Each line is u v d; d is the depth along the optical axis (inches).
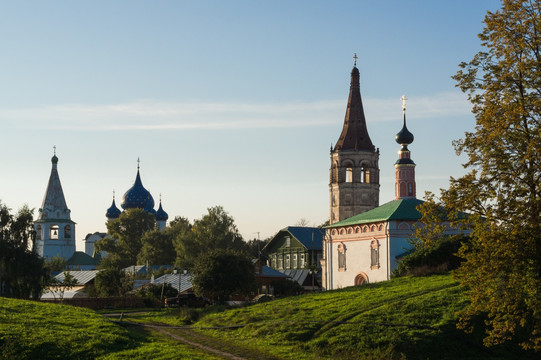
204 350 1781.5
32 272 3865.7
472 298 1357.0
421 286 2297.0
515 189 1309.1
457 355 1668.3
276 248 5531.5
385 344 1717.5
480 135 1354.6
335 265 3639.3
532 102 1298.0
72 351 1644.9
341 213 6535.4
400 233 3245.6
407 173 3663.9
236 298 3811.5
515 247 1293.1
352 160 6545.3
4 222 3934.5
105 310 3211.1
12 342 1680.6
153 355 1599.4
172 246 7086.6
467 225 1393.9
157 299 3501.5
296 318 2048.5
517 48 1349.7
